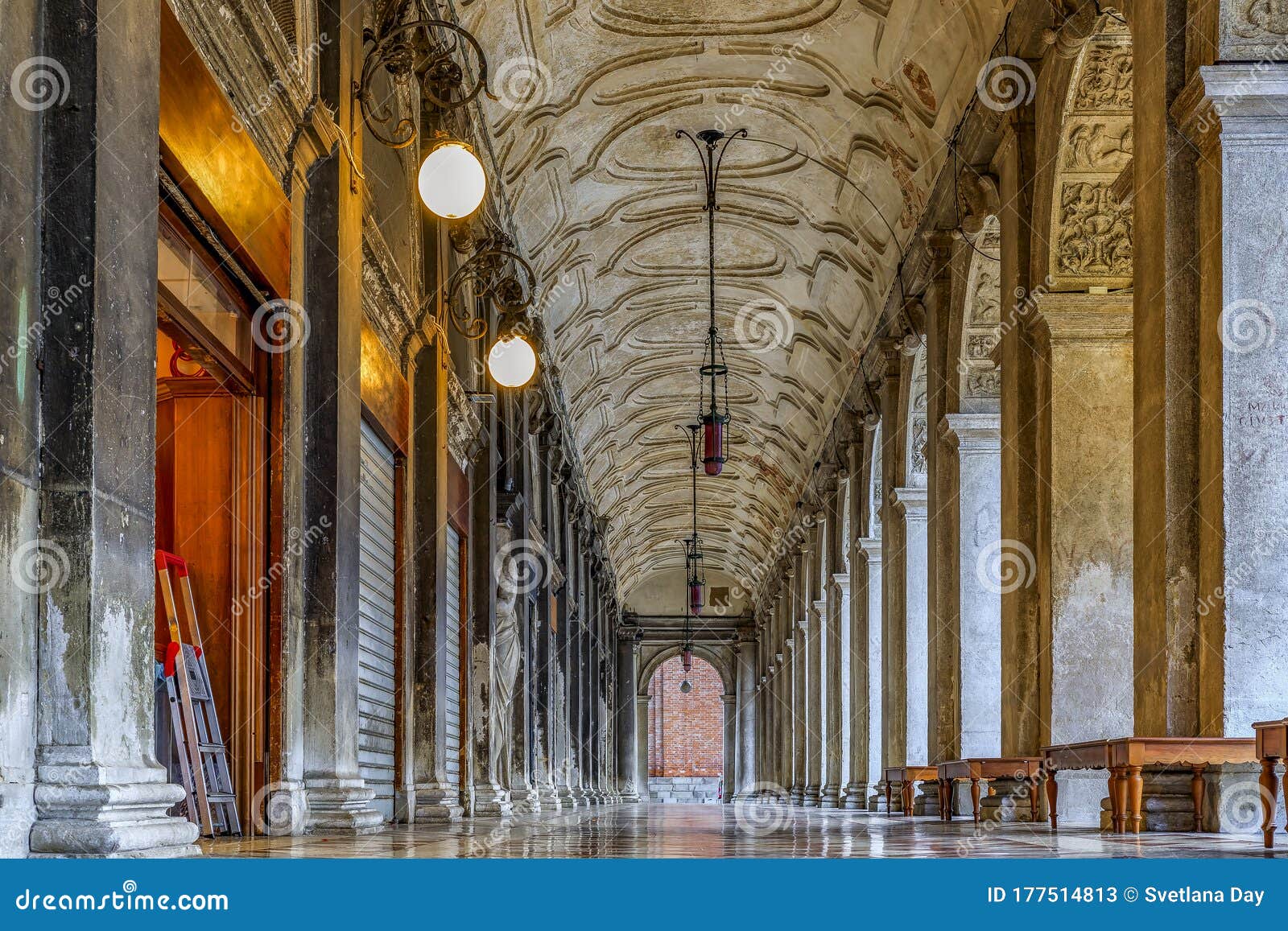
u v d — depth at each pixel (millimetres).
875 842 8641
